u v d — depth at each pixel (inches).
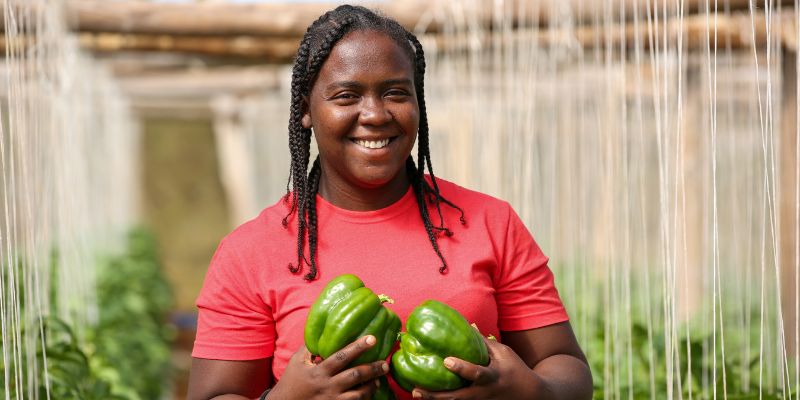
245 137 576.7
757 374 152.4
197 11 219.0
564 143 218.5
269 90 444.5
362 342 74.9
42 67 157.1
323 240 86.3
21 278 160.6
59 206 177.6
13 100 132.2
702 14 165.0
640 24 143.6
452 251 85.9
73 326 177.2
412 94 84.0
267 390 81.8
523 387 78.1
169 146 855.1
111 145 383.9
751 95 204.5
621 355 154.3
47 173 156.1
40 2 158.1
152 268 414.0
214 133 860.6
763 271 114.9
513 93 186.7
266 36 222.1
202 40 251.8
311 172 89.9
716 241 103.6
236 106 517.0
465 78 208.1
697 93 248.8
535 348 88.8
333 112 82.4
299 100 87.8
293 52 255.3
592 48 210.7
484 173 190.5
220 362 85.5
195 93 440.5
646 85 272.4
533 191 180.5
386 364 76.7
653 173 308.2
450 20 196.1
